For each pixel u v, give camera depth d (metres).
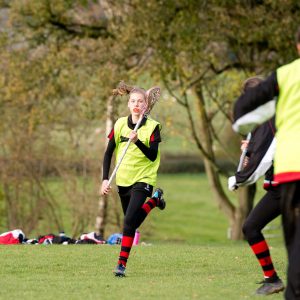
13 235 38.78
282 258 31.75
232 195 114.81
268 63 67.69
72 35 70.81
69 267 27.23
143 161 25.77
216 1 61.91
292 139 17.83
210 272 26.23
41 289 22.12
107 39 65.88
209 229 102.75
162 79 64.94
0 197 78.62
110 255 30.61
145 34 62.78
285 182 17.78
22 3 66.81
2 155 77.44
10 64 67.44
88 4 69.00
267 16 61.31
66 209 78.81
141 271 26.38
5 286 22.75
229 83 72.12
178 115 79.62
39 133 76.94
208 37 62.62
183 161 140.12
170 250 33.34
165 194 115.44
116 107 64.38
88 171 76.31
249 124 17.67
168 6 61.31
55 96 69.38
